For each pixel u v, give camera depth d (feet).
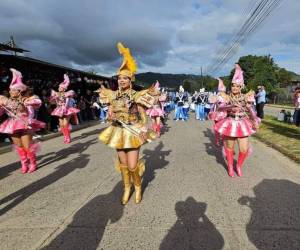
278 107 128.88
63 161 26.50
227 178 20.58
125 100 15.94
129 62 16.17
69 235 13.11
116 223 14.11
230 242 12.19
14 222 14.55
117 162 16.83
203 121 62.90
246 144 20.48
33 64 45.39
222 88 21.09
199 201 16.49
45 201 17.11
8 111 22.80
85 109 63.10
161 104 41.04
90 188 19.07
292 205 15.78
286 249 11.64
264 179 20.29
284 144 31.48
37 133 41.73
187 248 11.84
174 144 33.68
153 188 18.71
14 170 24.06
